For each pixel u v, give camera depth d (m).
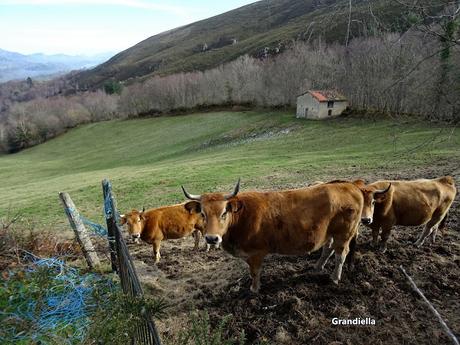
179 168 31.11
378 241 9.30
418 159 21.98
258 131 55.28
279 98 70.06
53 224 16.72
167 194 21.92
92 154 68.56
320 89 54.75
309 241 7.21
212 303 7.36
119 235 7.11
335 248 7.54
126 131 82.56
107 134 84.38
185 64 156.38
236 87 83.38
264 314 6.77
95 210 20.39
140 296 4.60
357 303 6.85
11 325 6.08
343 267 8.09
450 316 6.30
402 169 19.77
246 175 24.36
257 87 76.94
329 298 7.03
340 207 7.24
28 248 8.87
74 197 24.19
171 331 6.61
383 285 7.27
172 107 91.00
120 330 4.35
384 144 31.14
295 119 57.56
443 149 24.39
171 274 9.02
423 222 8.73
